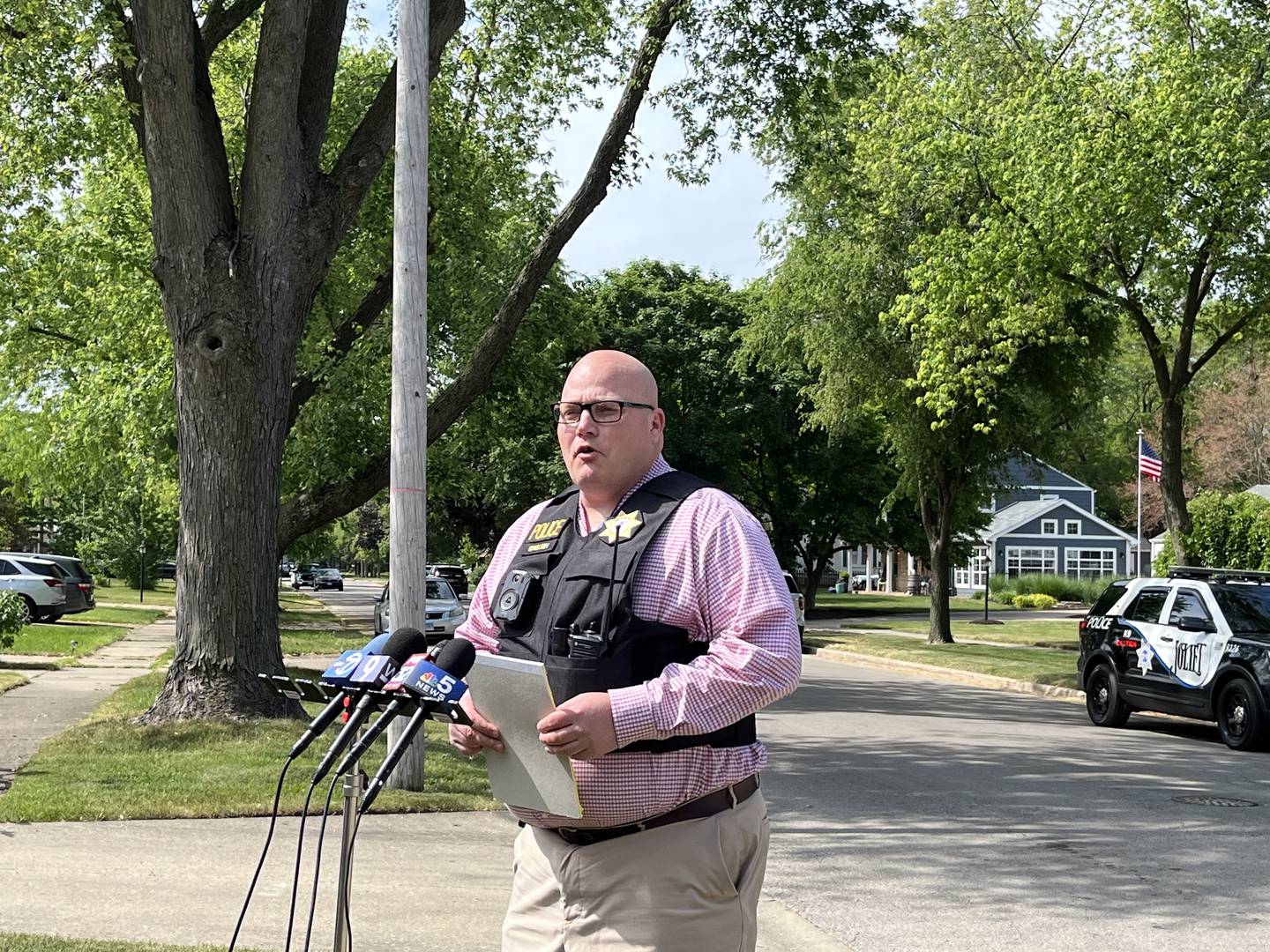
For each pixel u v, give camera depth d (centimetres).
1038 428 3259
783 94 1705
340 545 11469
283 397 1209
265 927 573
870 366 3044
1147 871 775
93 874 665
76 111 1434
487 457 3866
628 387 309
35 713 1348
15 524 6494
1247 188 1738
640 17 1658
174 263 1170
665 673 277
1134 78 1869
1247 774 1198
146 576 5444
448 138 1847
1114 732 1570
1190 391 4694
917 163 2234
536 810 281
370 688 273
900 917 662
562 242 1505
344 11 1271
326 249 1236
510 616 303
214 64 1933
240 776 933
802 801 1017
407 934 576
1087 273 2000
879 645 3225
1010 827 912
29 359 2731
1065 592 6600
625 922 286
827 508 4806
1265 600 1480
